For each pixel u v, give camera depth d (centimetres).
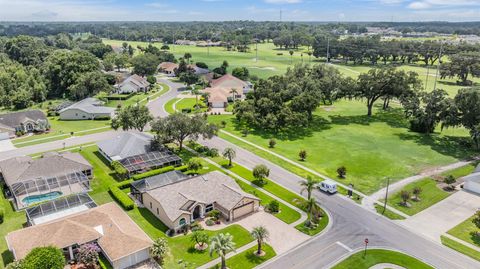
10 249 4603
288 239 5200
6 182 6419
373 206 6181
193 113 12112
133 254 4534
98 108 11831
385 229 5491
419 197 6519
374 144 9262
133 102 13650
